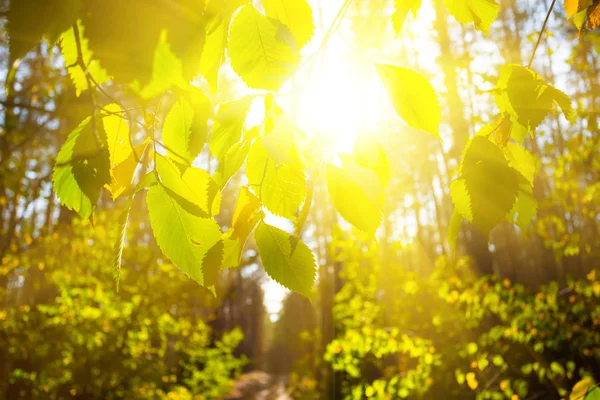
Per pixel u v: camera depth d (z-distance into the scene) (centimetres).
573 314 521
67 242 591
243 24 54
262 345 3197
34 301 641
